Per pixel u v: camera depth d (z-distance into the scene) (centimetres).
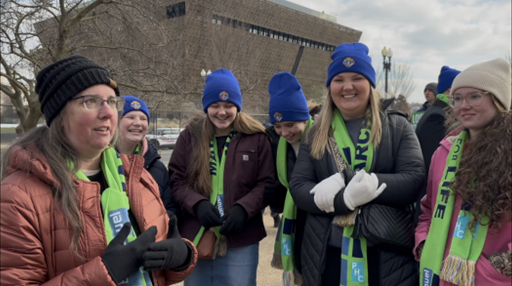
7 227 113
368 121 208
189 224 256
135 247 127
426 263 169
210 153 267
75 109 129
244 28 2225
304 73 5853
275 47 4847
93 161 146
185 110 1362
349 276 186
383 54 1464
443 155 188
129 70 1034
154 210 160
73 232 122
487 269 149
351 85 203
